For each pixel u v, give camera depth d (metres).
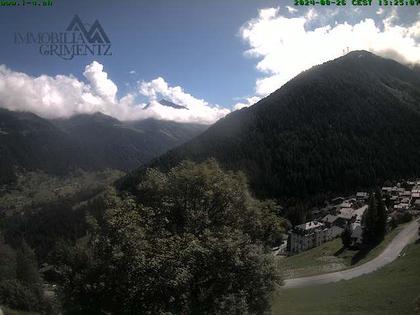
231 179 28.22
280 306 41.56
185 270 19.83
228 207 27.23
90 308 21.25
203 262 21.19
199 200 26.64
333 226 157.75
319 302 41.12
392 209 158.12
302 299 44.88
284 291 52.81
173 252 20.53
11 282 50.53
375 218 105.75
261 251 23.25
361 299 38.59
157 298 20.11
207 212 26.39
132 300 20.25
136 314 20.25
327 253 109.25
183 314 20.16
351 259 93.94
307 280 64.94
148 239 21.91
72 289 21.33
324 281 62.69
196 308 20.91
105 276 20.19
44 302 47.50
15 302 46.53
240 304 21.06
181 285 19.86
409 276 45.50
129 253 20.03
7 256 82.62
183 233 23.09
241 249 22.53
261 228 27.66
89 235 22.27
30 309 46.62
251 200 28.59
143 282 19.69
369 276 54.72
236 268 21.88
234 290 21.80
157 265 19.73
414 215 130.25
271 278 23.61
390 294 37.78
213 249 21.19
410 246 84.81
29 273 71.38
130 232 20.64
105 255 20.58
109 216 21.52
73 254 21.97
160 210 25.53
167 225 25.58
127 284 20.00
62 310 22.20
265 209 28.97
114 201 22.80
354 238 111.19
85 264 21.42
